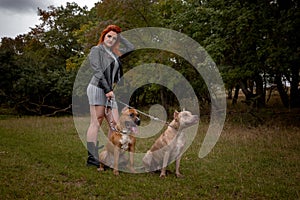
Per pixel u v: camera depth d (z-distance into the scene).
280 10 12.70
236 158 7.24
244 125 12.74
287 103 17.06
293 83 16.22
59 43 28.25
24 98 21.12
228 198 4.79
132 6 15.26
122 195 4.89
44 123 13.65
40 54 28.45
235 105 17.81
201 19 13.96
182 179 5.66
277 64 12.23
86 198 4.70
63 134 10.34
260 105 16.33
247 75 13.44
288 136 10.00
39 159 6.72
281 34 12.23
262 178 5.75
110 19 15.57
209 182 5.52
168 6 15.95
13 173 5.71
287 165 6.67
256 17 12.48
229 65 14.37
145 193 4.93
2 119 16.81
